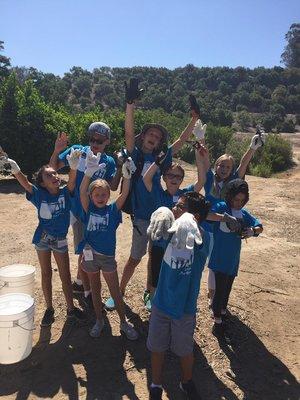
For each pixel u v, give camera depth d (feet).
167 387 12.33
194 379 12.80
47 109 41.19
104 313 15.79
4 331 12.47
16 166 13.88
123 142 49.19
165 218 11.19
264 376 13.25
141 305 16.44
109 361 13.29
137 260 15.58
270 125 220.23
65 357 13.37
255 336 15.33
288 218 31.01
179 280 10.94
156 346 11.44
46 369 12.83
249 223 14.64
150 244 14.21
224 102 308.19
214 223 14.40
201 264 11.32
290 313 17.16
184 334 11.30
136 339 14.34
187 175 47.73
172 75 382.01
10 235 23.93
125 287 16.78
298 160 82.38
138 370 12.98
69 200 14.67
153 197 14.88
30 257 20.68
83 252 13.87
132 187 14.84
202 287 18.37
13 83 39.27
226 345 14.55
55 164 15.61
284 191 40.91
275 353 14.48
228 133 86.99
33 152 39.45
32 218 27.45
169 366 13.24
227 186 14.30
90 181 15.23
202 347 14.30
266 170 69.46
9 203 31.17
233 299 17.72
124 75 371.15
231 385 12.71
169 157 15.06
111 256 13.88
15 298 13.62
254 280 19.84
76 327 14.88
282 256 23.36
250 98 313.73
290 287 19.45
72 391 11.99
